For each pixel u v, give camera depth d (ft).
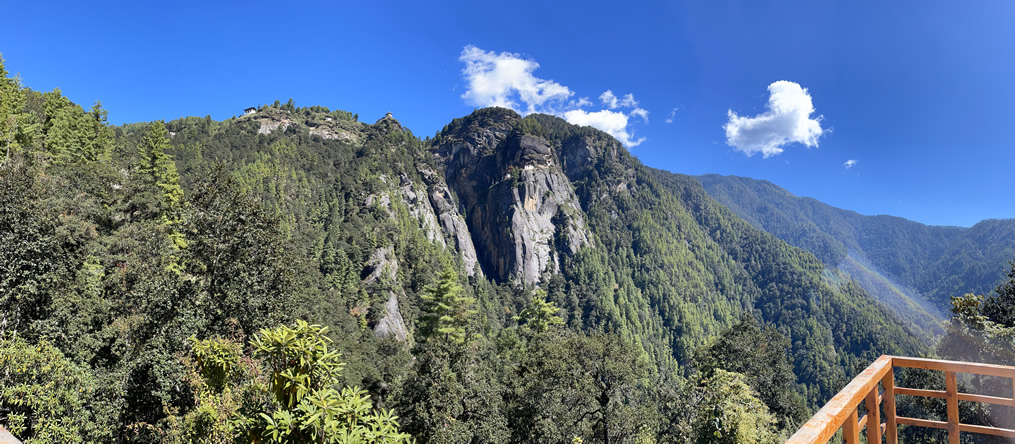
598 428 91.91
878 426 10.55
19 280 58.34
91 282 70.54
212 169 75.61
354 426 15.53
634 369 97.04
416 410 73.05
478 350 138.21
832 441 44.57
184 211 73.20
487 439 75.87
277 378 16.46
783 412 110.93
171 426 47.03
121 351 58.44
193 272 68.33
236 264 68.13
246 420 16.62
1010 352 44.68
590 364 91.45
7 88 152.05
